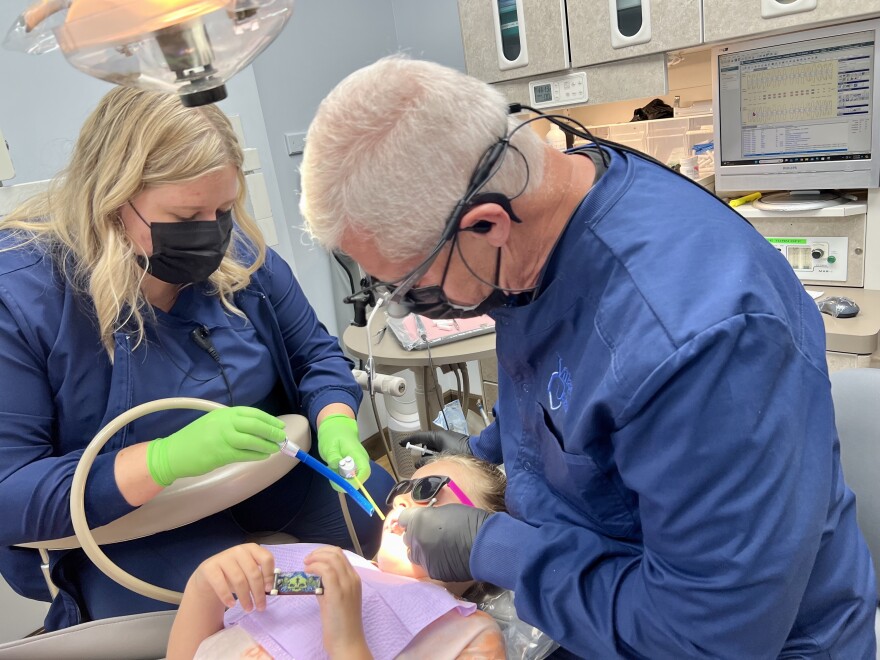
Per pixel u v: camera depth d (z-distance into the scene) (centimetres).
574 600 79
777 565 62
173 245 104
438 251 69
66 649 103
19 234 112
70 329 109
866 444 98
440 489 115
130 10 57
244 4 60
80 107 188
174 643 103
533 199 73
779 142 175
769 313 63
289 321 148
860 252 174
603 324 71
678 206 73
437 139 66
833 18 150
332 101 69
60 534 104
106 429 101
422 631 101
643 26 176
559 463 86
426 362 171
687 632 68
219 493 110
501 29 203
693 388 62
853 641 79
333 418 134
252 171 226
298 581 98
